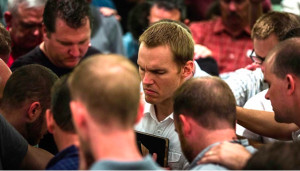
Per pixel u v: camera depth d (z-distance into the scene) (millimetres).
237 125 6102
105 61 3469
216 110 4129
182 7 9688
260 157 3340
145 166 3252
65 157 4051
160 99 5145
